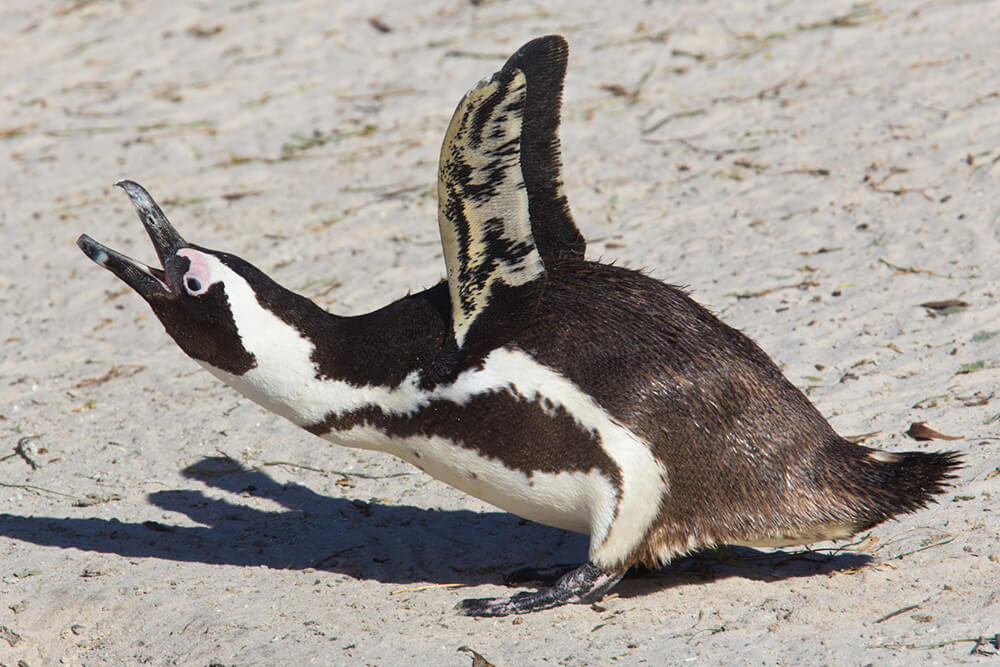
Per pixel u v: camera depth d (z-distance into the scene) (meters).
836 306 13.30
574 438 8.12
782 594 8.52
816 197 16.08
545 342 8.22
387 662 8.04
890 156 16.77
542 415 8.12
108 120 22.44
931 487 8.30
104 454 12.20
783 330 12.93
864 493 8.32
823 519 8.27
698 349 8.35
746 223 15.73
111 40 26.12
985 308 12.72
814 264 14.40
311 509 10.87
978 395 11.12
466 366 8.25
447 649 8.12
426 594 9.13
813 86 19.50
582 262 8.84
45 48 26.06
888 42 20.64
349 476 11.44
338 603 9.07
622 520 8.14
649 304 8.52
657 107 19.73
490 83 7.27
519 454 8.25
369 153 19.92
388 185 18.69
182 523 10.77
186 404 13.18
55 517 10.96
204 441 12.31
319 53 24.11
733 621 8.18
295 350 8.70
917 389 11.41
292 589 9.38
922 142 16.98
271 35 25.25
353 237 17.11
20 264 17.56
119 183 8.92
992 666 7.10
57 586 9.62
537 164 8.62
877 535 9.23
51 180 20.33
